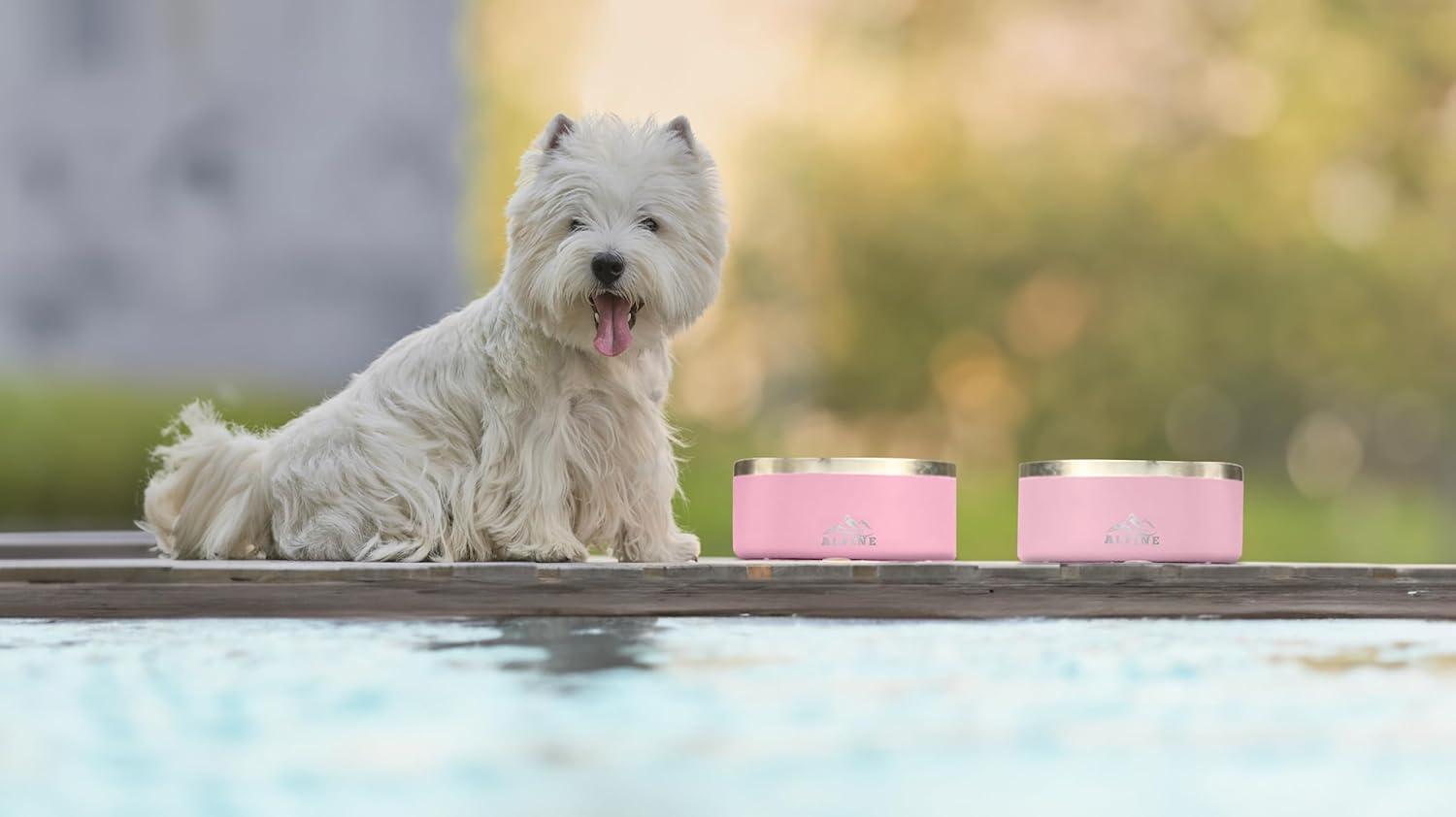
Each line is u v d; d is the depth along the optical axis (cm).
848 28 1742
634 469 508
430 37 1462
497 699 271
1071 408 1711
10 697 275
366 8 1416
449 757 227
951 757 231
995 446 1731
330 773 218
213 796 206
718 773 219
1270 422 1720
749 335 1717
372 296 1404
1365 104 1728
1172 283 1709
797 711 263
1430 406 1716
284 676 295
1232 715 263
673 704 267
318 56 1398
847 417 1738
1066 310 1725
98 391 1188
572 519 507
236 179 1361
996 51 1744
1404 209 1748
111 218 1316
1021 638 366
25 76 1307
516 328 494
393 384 514
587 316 480
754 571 411
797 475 455
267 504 515
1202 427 1717
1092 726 254
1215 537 448
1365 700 280
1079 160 1717
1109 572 425
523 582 403
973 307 1723
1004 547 1430
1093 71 1741
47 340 1287
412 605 399
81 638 355
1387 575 436
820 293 1731
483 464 493
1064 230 1703
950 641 358
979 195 1720
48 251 1298
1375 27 1739
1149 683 296
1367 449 1722
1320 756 234
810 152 1728
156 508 528
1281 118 1728
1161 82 1741
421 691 277
